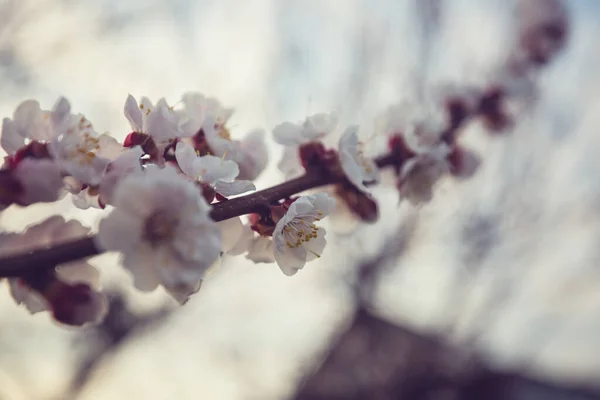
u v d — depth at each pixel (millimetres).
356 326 1096
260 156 239
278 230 212
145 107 216
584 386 1327
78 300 198
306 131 243
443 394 929
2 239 209
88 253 190
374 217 249
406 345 1019
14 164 201
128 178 183
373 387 1000
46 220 211
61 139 200
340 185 248
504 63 518
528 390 1210
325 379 1061
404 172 261
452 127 380
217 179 203
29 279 195
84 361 779
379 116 277
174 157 213
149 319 798
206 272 209
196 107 227
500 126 414
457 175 317
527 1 531
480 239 858
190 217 184
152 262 183
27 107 205
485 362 902
